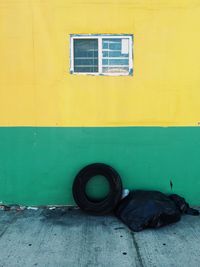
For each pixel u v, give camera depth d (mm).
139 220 4672
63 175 5406
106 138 5363
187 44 5258
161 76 5289
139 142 5367
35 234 4527
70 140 5375
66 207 5438
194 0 5203
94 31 5246
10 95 5340
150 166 5391
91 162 5387
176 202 5160
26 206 5449
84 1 5211
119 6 5215
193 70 5285
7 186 5426
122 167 5387
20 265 3783
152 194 5055
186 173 5383
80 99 5332
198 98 5312
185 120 5336
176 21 5234
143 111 5336
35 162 5395
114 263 3816
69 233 4555
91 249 4121
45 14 5238
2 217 5105
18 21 5254
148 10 5219
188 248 4137
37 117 5355
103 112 5336
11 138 5383
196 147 5363
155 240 4348
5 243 4281
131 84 5305
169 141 5363
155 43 5258
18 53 5297
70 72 5301
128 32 5246
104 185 5414
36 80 5316
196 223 4863
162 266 3746
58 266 3762
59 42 5270
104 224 4836
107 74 5305
